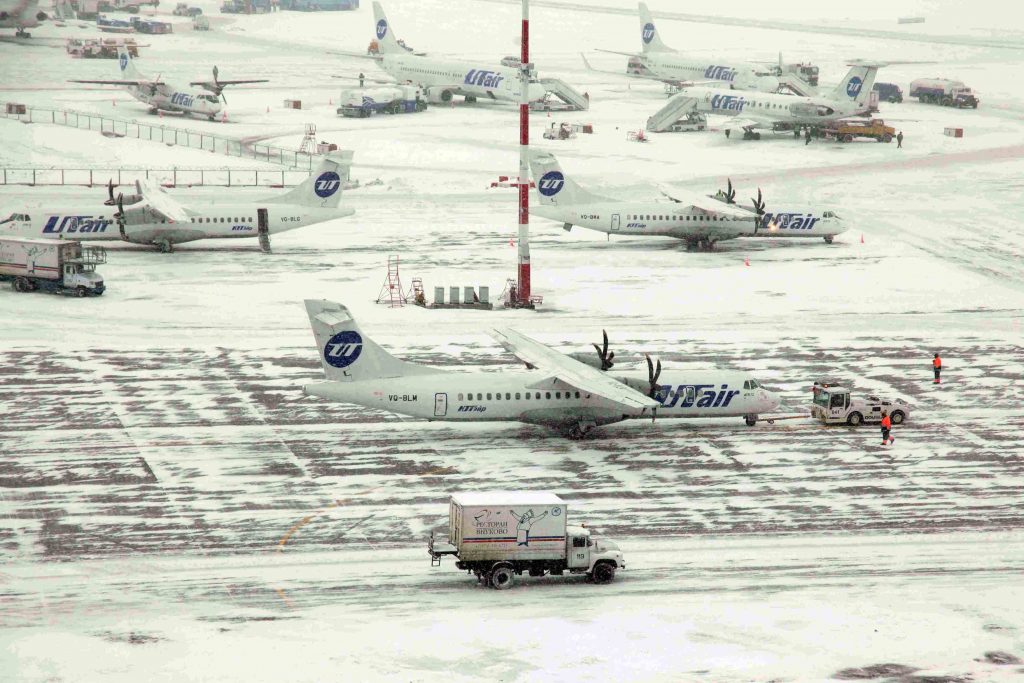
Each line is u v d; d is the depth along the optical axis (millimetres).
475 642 155125
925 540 193875
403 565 181375
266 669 146125
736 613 166125
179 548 184625
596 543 179250
